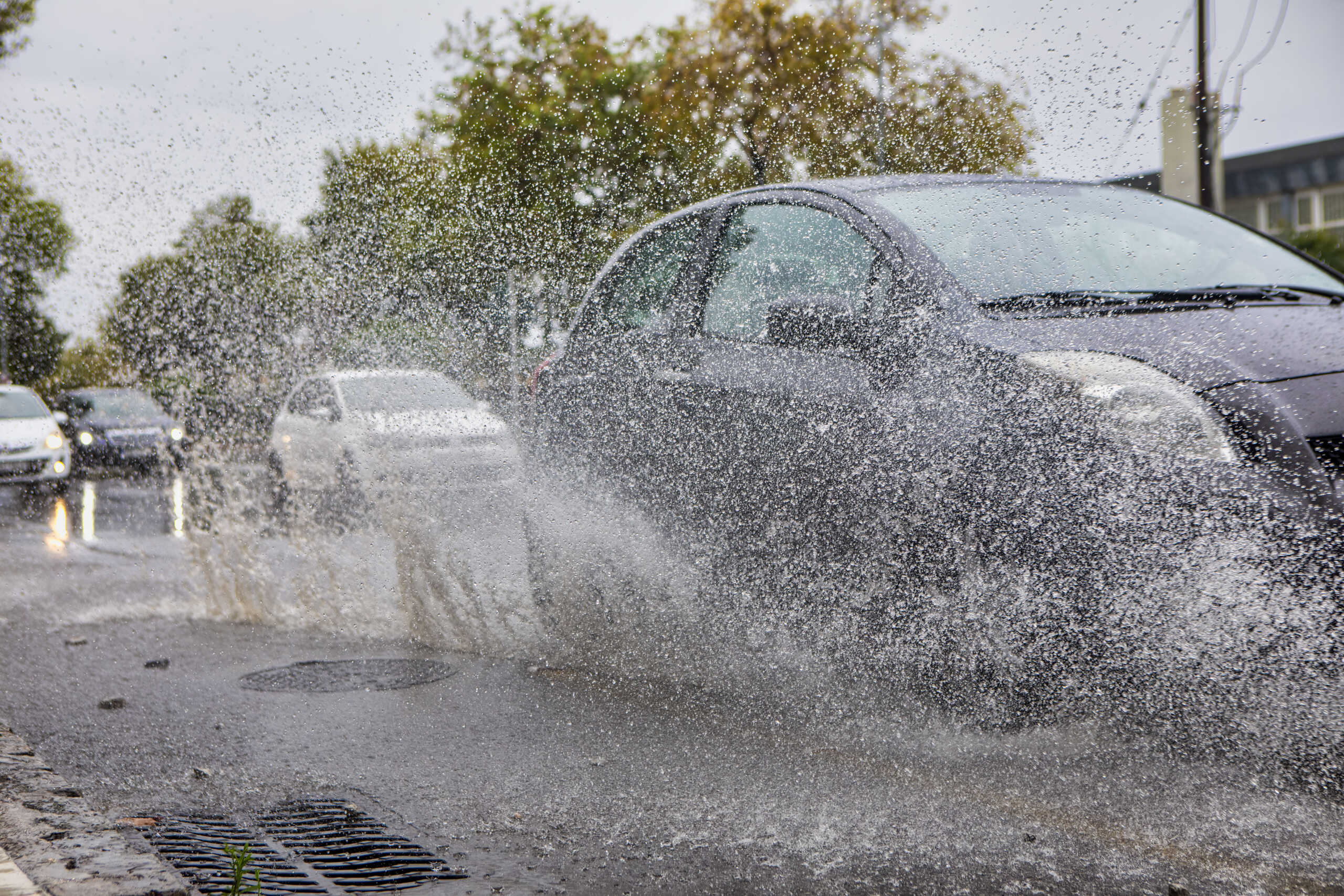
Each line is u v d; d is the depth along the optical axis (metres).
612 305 5.91
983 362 3.81
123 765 4.16
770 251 5.01
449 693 5.09
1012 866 2.94
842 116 12.56
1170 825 3.11
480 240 9.62
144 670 5.81
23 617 7.52
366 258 9.70
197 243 10.12
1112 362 3.62
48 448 19.72
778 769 3.79
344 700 5.06
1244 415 3.38
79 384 23.47
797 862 3.04
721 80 14.32
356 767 4.07
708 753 4.01
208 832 3.44
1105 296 4.22
